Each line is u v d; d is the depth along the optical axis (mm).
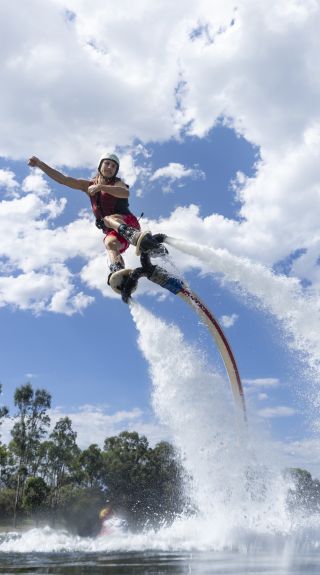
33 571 5496
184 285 9625
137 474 58125
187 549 7578
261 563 5754
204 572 5105
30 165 9555
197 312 9688
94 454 57656
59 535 11305
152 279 9422
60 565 6000
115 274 9203
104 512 13578
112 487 57562
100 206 9445
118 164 9484
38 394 58906
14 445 57000
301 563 5723
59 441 58062
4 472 59438
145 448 61500
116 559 6508
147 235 8805
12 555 7254
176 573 5070
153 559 6391
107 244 9414
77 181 9695
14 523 52000
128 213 9477
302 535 8852
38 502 52844
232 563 5812
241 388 9930
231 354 9875
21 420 57562
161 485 57688
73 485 57594
